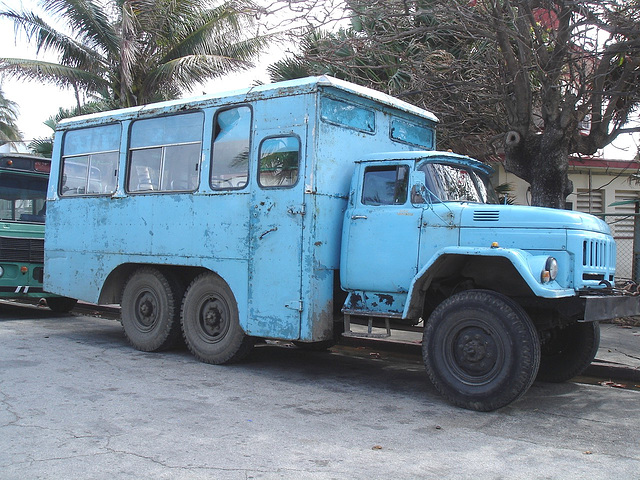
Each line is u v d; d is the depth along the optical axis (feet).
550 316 20.92
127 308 28.78
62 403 18.78
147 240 27.45
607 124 32.27
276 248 23.24
